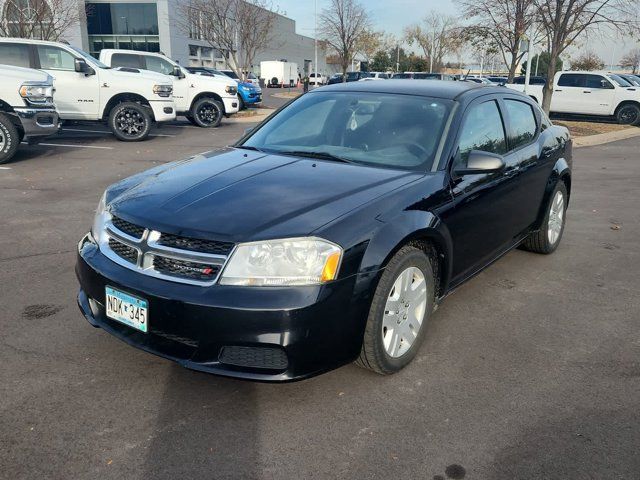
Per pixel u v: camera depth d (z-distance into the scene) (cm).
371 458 250
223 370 262
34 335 353
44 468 238
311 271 261
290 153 383
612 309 423
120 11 4259
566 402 296
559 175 517
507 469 244
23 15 1938
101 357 329
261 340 255
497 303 429
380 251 281
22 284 437
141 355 332
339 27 3534
